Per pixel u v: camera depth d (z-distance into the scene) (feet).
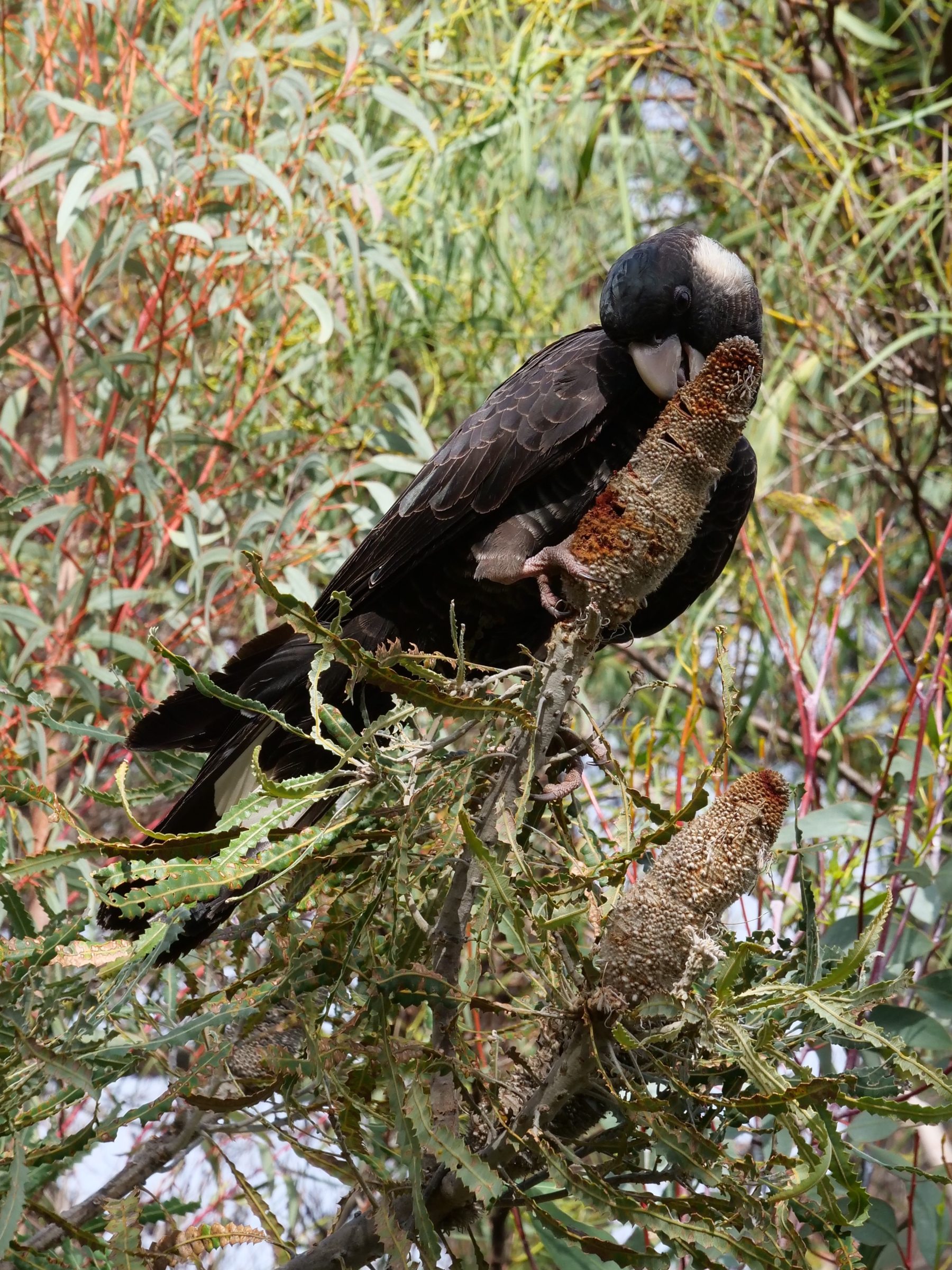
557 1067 13.16
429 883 16.58
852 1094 15.06
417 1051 14.11
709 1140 12.58
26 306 30.50
